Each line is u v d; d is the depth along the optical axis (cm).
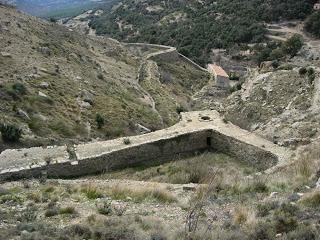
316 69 3875
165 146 3306
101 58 7475
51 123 3794
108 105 4778
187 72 9231
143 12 16350
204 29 12238
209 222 1591
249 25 11550
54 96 4381
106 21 17138
